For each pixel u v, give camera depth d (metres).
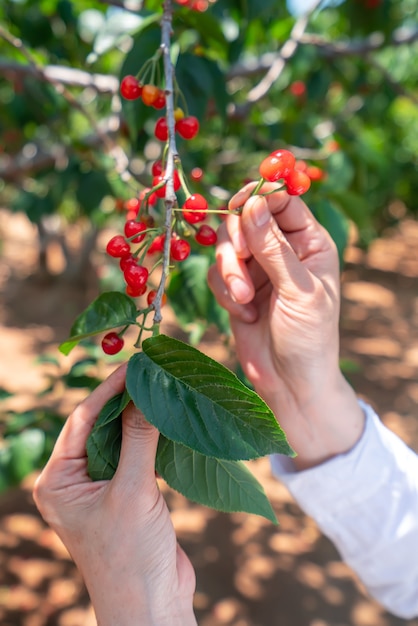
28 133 1.37
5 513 1.54
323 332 0.54
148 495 0.43
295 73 1.27
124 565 0.44
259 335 0.59
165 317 2.40
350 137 1.16
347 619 1.31
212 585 1.37
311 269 0.56
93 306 0.45
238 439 0.38
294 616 1.31
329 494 0.57
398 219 3.88
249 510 0.46
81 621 1.26
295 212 0.56
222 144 1.15
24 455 0.72
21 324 2.81
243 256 0.55
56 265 3.68
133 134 0.68
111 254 0.45
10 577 1.35
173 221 0.48
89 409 0.45
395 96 1.54
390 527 0.56
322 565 1.46
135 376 0.39
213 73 0.71
